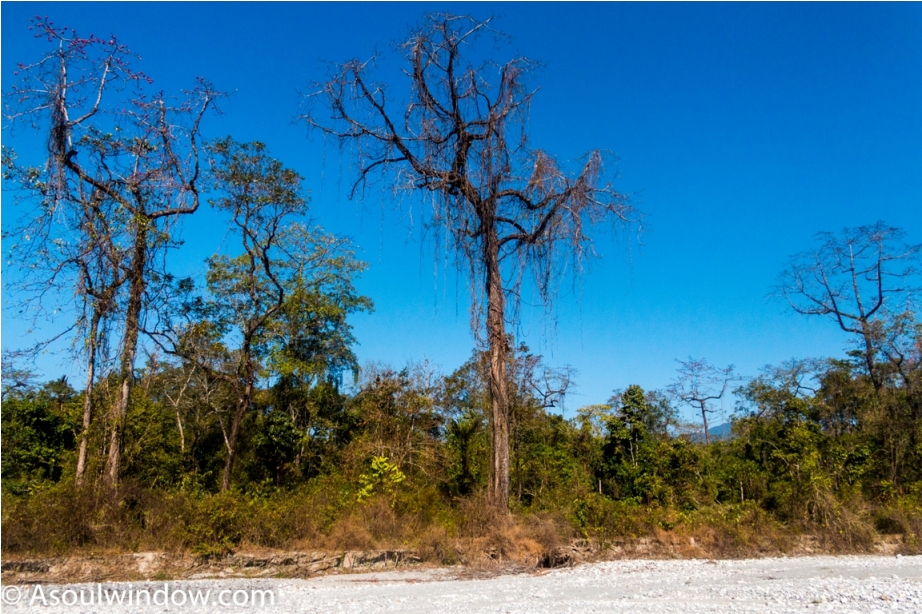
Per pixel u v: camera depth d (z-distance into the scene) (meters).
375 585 12.27
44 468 23.50
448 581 12.96
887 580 12.86
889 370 31.45
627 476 26.16
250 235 21.88
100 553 12.70
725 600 10.48
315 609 9.85
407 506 16.47
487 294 17.86
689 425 43.03
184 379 28.77
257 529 13.86
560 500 19.94
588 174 17.33
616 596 11.07
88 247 15.80
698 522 19.67
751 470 25.91
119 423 16.30
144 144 16.84
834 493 22.33
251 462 27.77
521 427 25.25
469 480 24.36
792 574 14.48
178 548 13.10
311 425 30.39
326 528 14.64
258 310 24.47
